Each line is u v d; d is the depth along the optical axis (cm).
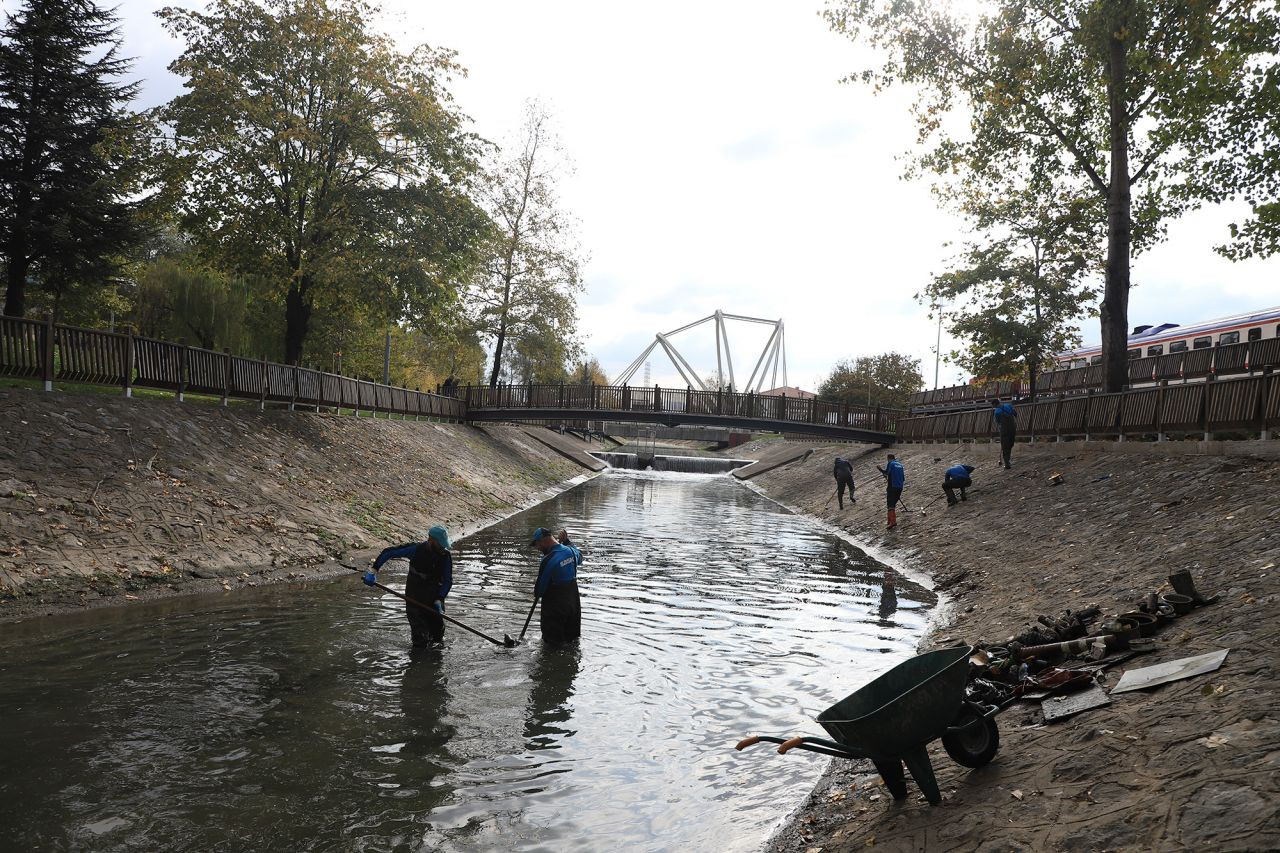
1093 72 2123
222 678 716
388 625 952
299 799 490
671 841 469
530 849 449
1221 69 1691
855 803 505
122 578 1008
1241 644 531
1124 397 1880
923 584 1414
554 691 740
